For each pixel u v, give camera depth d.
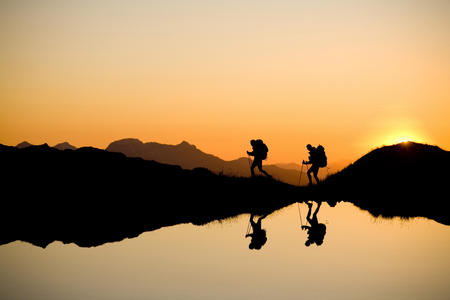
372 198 27.44
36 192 20.77
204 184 26.72
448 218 19.33
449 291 8.98
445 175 32.69
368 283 9.44
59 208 18.86
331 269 10.56
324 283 9.48
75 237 14.14
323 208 23.03
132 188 23.84
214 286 9.20
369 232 15.63
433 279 9.76
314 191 27.45
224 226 16.69
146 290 8.95
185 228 16.11
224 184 27.09
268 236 14.73
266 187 26.98
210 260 11.33
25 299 8.30
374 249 12.75
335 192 28.77
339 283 9.42
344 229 16.27
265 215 20.11
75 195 21.03
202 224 17.12
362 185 31.73
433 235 15.10
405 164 35.25
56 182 22.59
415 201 25.80
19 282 9.33
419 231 15.94
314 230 15.98
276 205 23.78
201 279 9.64
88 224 16.27
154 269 10.48
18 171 23.06
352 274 10.15
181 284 9.30
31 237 14.06
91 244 13.16
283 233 15.30
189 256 11.72
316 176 27.80
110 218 17.59
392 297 8.60
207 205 22.48
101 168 25.92
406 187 30.59
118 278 9.70
